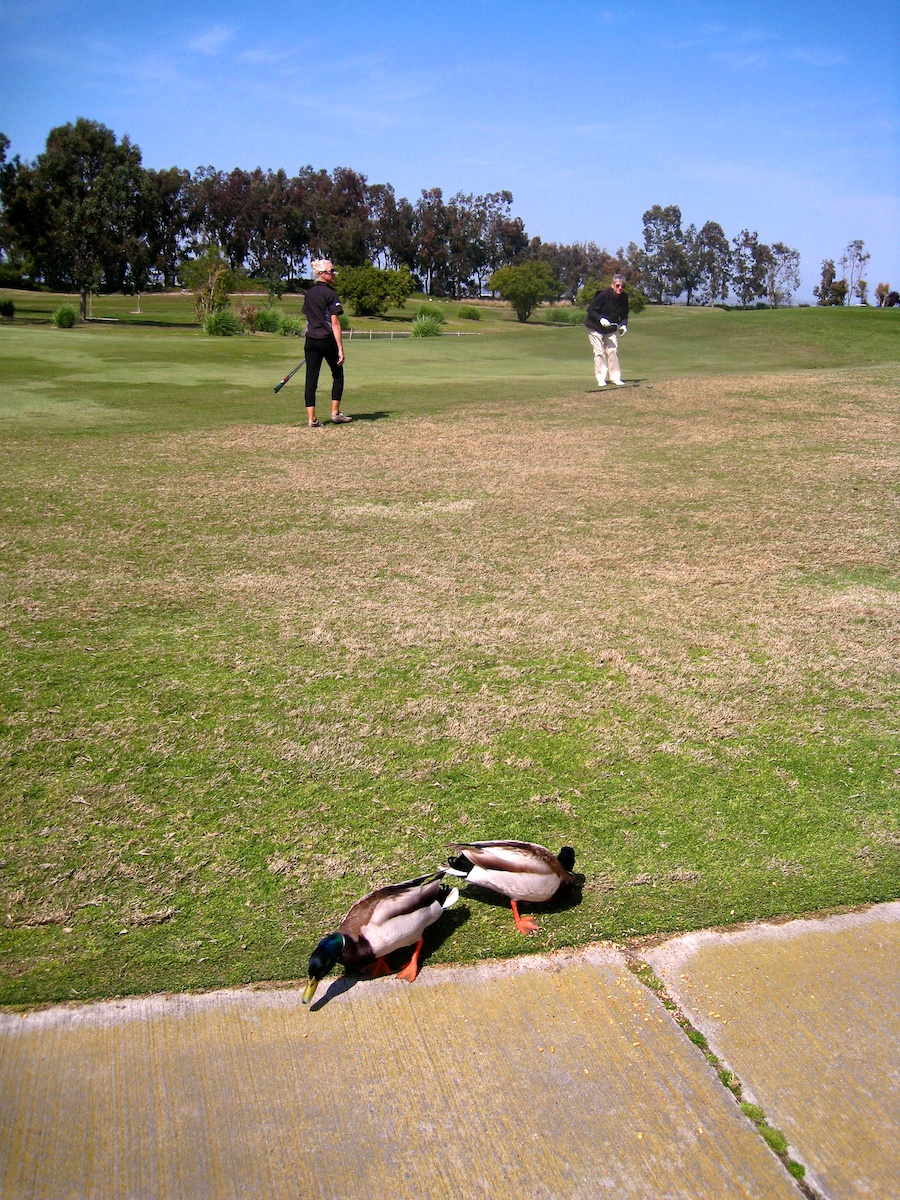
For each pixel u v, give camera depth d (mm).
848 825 3762
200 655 5078
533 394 14766
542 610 5832
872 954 3070
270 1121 2445
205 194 83125
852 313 33094
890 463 9773
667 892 3352
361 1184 2287
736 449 10508
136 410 12867
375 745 4219
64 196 45688
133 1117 2439
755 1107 2514
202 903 3221
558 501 8383
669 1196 2275
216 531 7324
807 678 5000
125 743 4180
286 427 11703
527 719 4480
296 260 91500
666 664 5117
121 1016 2744
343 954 2797
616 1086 2568
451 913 3299
